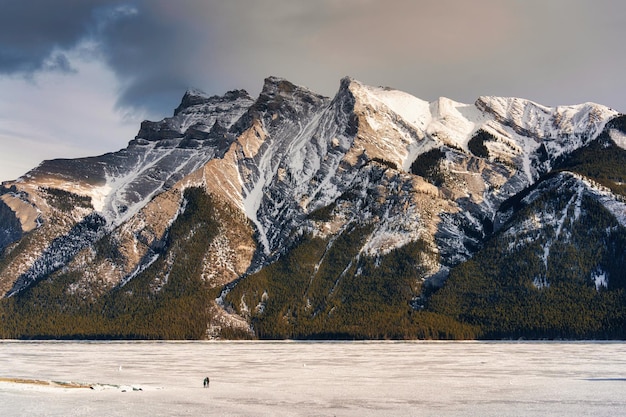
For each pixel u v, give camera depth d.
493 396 160.50
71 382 185.00
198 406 149.38
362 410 144.25
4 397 160.62
